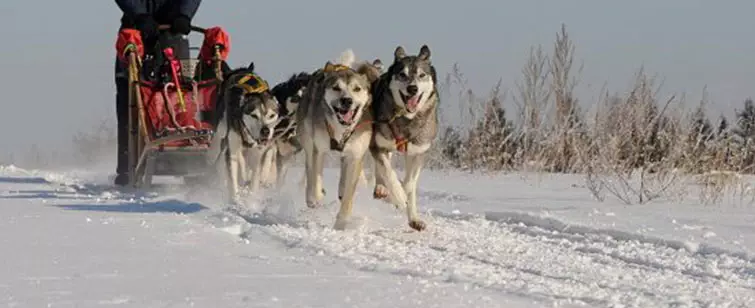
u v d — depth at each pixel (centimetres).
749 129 961
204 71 1005
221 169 903
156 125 975
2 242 530
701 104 962
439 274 453
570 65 1208
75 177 1241
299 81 888
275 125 846
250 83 870
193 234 585
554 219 685
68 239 549
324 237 591
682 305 405
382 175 672
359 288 402
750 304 416
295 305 360
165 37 988
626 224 662
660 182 889
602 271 500
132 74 966
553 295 409
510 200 839
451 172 1243
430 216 730
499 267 507
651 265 527
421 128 666
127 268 443
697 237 604
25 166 1811
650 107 1023
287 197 771
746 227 652
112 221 656
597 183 971
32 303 354
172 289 388
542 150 1192
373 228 657
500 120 1294
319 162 722
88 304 354
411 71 648
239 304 359
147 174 957
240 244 549
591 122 1059
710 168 912
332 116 672
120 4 1003
